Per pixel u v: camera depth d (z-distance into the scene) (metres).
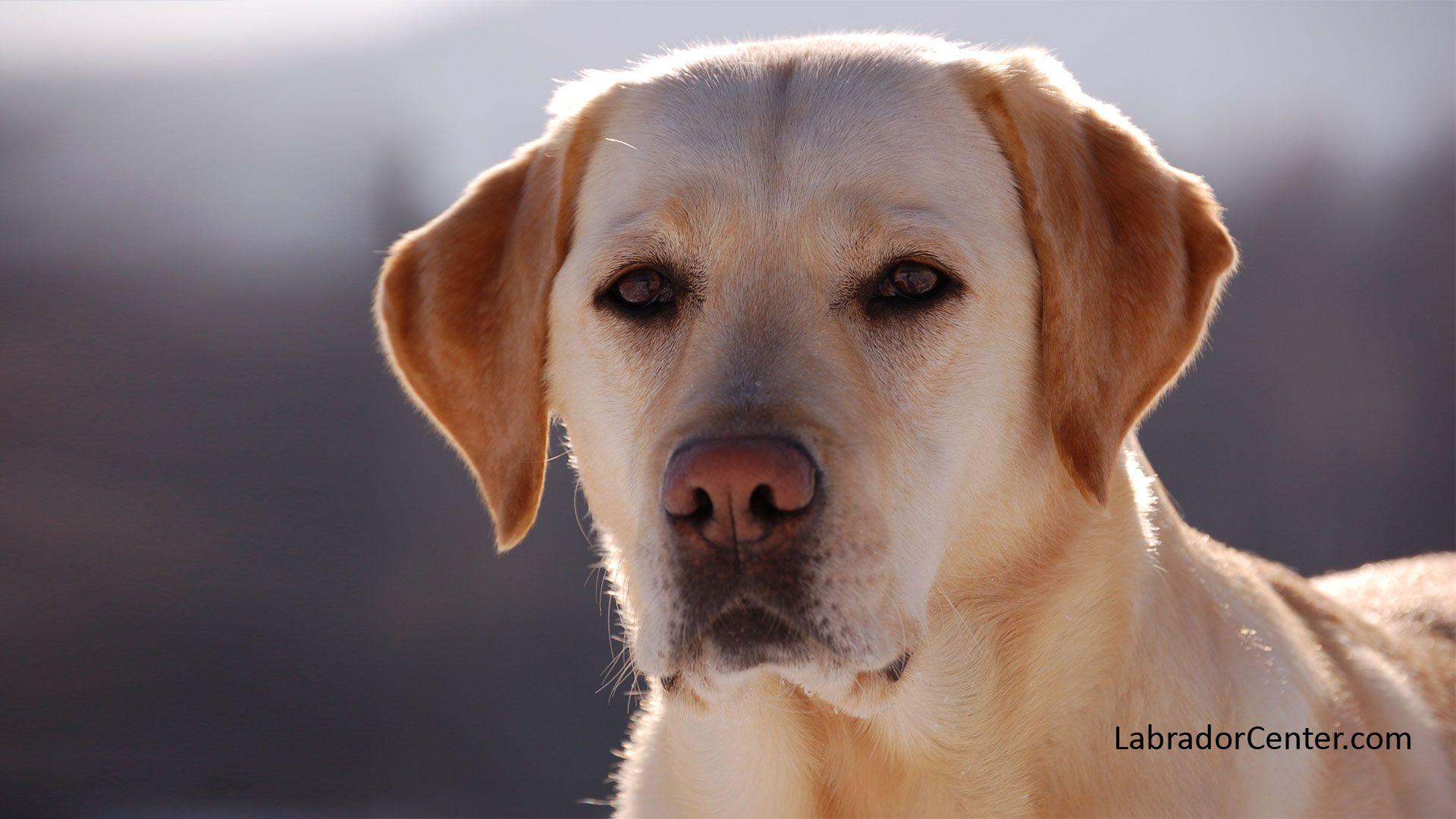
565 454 4.48
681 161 3.81
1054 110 3.96
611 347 3.84
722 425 3.31
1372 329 27.16
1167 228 3.94
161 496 23.11
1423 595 5.45
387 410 27.20
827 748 3.91
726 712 3.59
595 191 4.04
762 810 3.99
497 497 4.20
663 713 4.24
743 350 3.48
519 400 4.15
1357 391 24.14
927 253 3.65
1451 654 4.99
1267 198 38.59
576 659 17.39
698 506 3.26
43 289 34.78
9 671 17.66
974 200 3.79
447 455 24.84
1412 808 4.14
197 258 38.03
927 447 3.62
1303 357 25.94
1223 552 4.57
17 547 21.02
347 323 32.84
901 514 3.52
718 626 3.32
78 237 40.22
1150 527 4.00
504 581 19.69
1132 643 3.76
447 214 4.45
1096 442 3.76
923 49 4.09
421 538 21.44
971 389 3.69
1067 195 3.87
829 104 3.81
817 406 3.36
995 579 3.79
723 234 3.69
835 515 3.29
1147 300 3.91
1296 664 4.08
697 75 4.02
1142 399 3.91
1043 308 3.85
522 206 4.29
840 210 3.65
